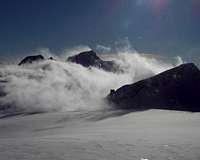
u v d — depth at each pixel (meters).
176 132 35.31
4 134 72.19
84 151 19.92
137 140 25.39
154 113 87.56
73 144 22.75
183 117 71.44
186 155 18.64
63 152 19.59
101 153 19.31
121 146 21.84
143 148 21.02
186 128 44.28
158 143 23.38
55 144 22.86
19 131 77.19
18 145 22.53
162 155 18.67
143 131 38.75
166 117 74.56
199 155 18.62
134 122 67.38
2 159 17.61
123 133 35.47
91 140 25.48
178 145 22.28
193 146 21.78
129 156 18.44
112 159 17.72
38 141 25.16
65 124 84.38
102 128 54.62
